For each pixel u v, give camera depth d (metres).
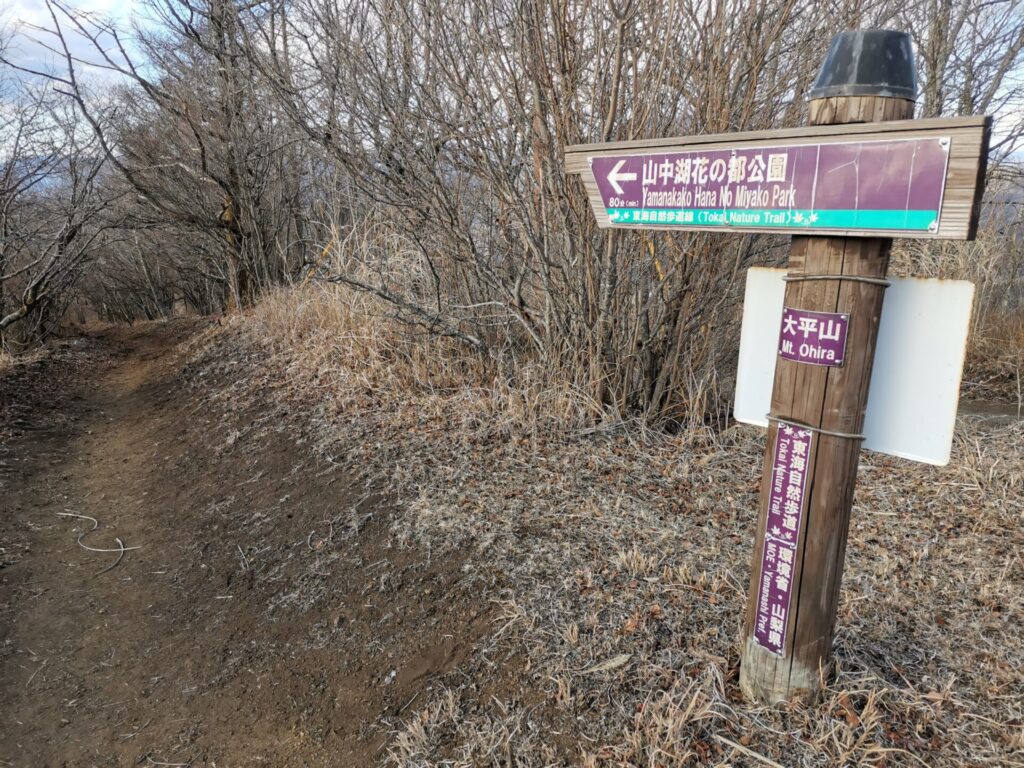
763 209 1.96
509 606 3.05
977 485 4.09
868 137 1.73
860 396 2.00
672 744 2.26
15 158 10.81
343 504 4.22
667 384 5.18
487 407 5.08
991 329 8.48
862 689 2.34
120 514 5.11
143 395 8.51
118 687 3.27
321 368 6.48
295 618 3.44
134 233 18.00
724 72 4.18
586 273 4.78
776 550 2.20
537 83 4.35
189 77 11.22
